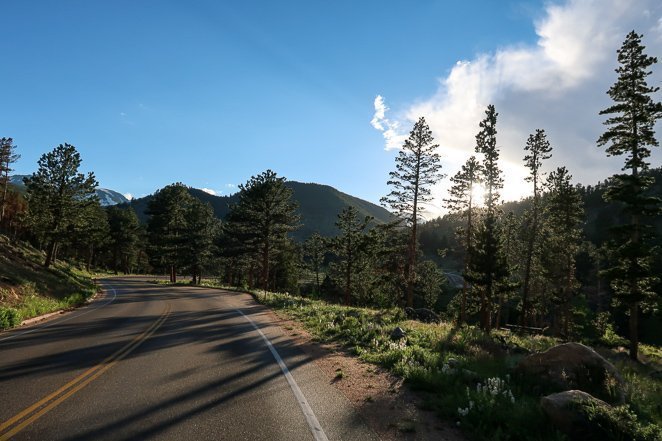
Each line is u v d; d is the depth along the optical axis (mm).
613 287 24781
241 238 54156
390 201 35531
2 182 67000
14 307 19281
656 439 5062
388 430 5742
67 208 42812
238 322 18609
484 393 6746
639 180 23359
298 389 7711
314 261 76500
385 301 46938
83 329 15500
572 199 41812
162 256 70125
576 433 5273
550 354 8438
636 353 22875
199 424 5703
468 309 40281
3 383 7691
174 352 11148
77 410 6176
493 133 35688
